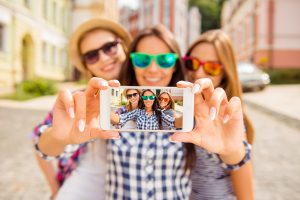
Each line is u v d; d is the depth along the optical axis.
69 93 0.50
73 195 0.72
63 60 9.93
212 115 0.48
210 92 0.52
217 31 0.83
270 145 2.22
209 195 0.69
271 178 1.57
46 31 8.33
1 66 5.84
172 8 17.53
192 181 0.71
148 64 0.70
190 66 0.82
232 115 0.52
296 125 2.93
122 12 21.14
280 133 2.65
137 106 0.54
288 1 9.34
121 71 0.76
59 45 9.49
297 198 1.34
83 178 0.73
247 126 0.79
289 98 5.02
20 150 2.07
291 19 9.41
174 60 0.70
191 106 0.52
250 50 10.91
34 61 7.50
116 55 0.85
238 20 13.44
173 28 17.58
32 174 1.63
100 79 0.51
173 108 0.54
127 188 0.63
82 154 0.76
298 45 9.42
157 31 0.71
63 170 0.80
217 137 0.53
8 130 2.69
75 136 0.53
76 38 0.87
